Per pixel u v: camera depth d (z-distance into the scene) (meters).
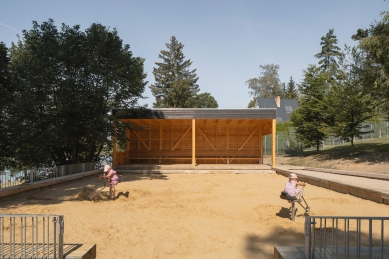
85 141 18.84
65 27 15.99
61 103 15.44
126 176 17.09
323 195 10.89
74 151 17.05
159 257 5.09
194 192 11.61
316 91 26.70
